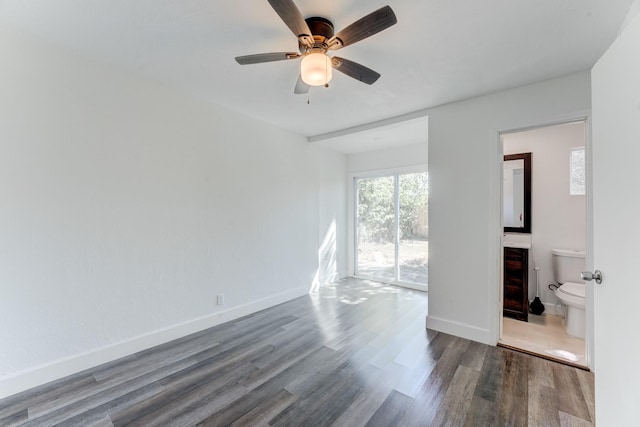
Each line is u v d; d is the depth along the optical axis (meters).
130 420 1.61
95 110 2.16
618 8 1.50
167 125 2.59
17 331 1.85
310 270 4.29
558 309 3.25
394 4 1.50
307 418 1.63
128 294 2.36
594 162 1.27
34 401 1.76
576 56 1.99
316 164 4.40
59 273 2.01
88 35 1.83
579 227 3.13
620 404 1.06
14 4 1.54
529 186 3.37
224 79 2.43
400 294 4.18
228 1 1.50
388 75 2.28
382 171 4.85
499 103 2.54
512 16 1.59
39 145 1.92
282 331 2.85
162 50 2.00
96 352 2.18
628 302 1.01
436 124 2.91
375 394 1.85
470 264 2.68
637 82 0.95
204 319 2.89
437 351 2.43
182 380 2.00
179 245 2.70
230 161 3.13
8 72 1.80
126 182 2.33
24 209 1.87
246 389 1.90
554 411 1.69
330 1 1.49
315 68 1.60
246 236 3.32
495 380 2.00
